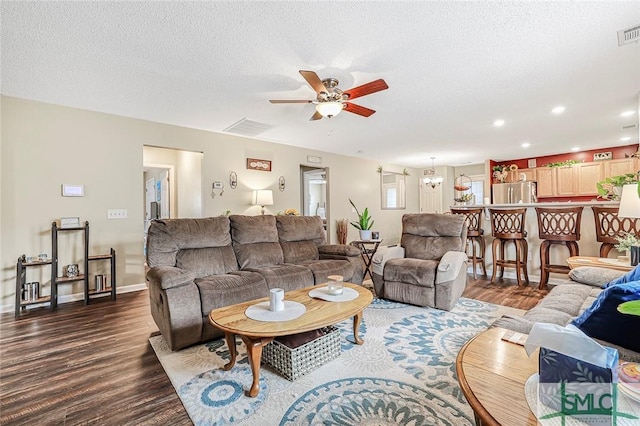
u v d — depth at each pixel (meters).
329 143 5.63
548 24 2.04
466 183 8.58
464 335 2.44
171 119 4.08
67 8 1.84
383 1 1.82
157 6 1.84
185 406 1.60
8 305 3.20
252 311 1.93
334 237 6.54
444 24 2.04
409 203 8.57
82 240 3.63
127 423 1.49
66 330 2.65
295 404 1.60
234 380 1.84
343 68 2.65
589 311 1.00
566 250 3.95
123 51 2.34
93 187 3.71
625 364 0.83
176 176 6.36
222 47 2.30
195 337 2.30
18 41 2.19
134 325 2.77
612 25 2.05
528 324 1.54
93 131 3.71
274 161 5.52
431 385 1.75
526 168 7.37
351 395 1.66
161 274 2.28
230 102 3.45
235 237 3.32
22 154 3.29
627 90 3.17
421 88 3.09
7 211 3.22
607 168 6.19
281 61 2.52
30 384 1.82
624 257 2.84
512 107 3.68
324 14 1.93
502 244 4.40
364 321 2.75
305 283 3.05
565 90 3.16
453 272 2.99
